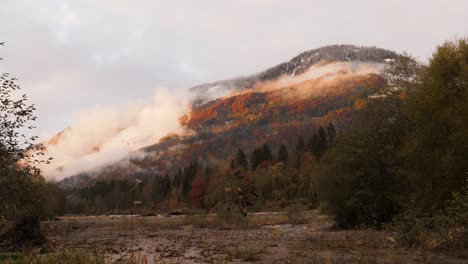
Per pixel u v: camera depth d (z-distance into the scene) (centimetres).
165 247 1477
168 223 3353
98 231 2697
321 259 1034
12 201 1108
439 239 1208
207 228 2759
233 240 1734
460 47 1964
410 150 2072
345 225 2520
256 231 2388
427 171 1997
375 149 2391
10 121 1072
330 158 2678
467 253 1039
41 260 635
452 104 1911
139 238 2036
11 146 1070
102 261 691
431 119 2003
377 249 1210
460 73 1894
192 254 1246
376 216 2336
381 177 2395
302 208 5247
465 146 1777
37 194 1208
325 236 1725
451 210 1297
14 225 1295
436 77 1991
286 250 1270
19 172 1105
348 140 2506
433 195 1886
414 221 1419
